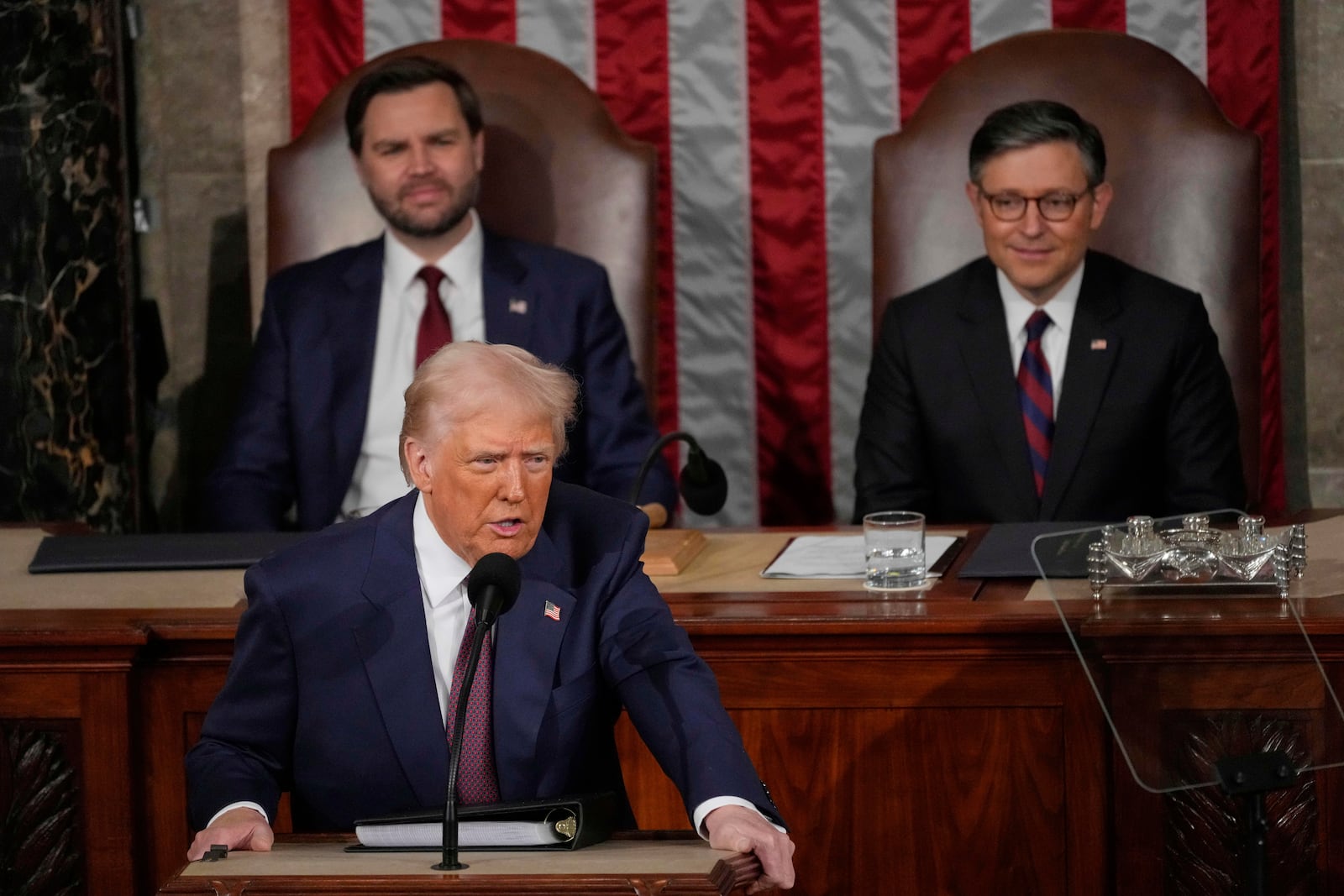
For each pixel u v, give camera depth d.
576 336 15.63
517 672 8.21
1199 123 15.98
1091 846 9.95
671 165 18.00
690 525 18.48
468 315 15.78
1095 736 9.87
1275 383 17.33
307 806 8.43
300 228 16.77
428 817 7.31
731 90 17.88
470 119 15.75
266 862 6.93
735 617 10.02
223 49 18.30
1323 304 17.98
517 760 8.13
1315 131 17.75
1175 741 7.86
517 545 7.98
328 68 17.83
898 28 17.64
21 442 16.31
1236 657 8.00
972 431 14.76
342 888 6.50
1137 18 17.33
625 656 8.28
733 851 7.09
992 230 14.82
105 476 16.86
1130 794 9.75
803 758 10.18
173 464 18.75
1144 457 14.66
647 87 17.88
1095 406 14.55
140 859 10.27
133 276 18.17
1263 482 17.31
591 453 15.38
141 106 18.31
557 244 16.61
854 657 10.02
